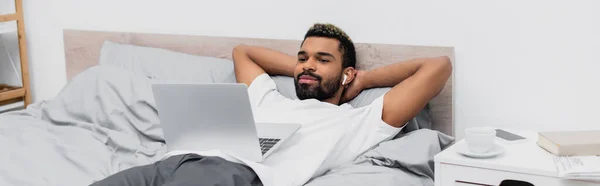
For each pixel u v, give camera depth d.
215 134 2.05
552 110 2.28
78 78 2.59
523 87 2.31
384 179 1.98
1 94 3.22
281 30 2.71
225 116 2.01
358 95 2.45
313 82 2.38
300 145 2.17
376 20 2.51
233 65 2.66
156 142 2.40
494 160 1.85
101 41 3.10
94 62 3.14
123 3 3.07
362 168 2.06
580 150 1.84
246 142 2.02
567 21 2.20
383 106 2.28
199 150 2.09
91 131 2.40
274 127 2.21
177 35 2.90
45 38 3.35
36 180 2.02
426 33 2.43
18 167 2.09
